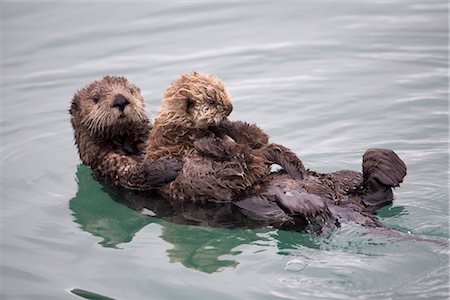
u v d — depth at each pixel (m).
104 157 16.11
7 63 22.62
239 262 12.88
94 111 15.97
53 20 25.55
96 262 13.38
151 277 12.73
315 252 12.81
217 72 21.50
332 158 16.70
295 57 22.28
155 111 19.17
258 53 22.61
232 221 13.84
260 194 13.68
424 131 17.75
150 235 14.27
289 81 20.77
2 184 16.45
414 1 26.09
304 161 16.58
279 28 24.41
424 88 19.91
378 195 13.20
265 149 13.85
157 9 26.25
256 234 13.62
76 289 12.56
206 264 13.03
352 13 25.34
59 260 13.52
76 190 16.23
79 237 14.35
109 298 12.23
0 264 13.42
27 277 12.98
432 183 15.25
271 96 19.89
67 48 23.52
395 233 12.44
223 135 14.69
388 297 11.44
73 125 16.80
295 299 11.66
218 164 13.84
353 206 13.09
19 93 20.89
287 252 13.01
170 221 14.50
